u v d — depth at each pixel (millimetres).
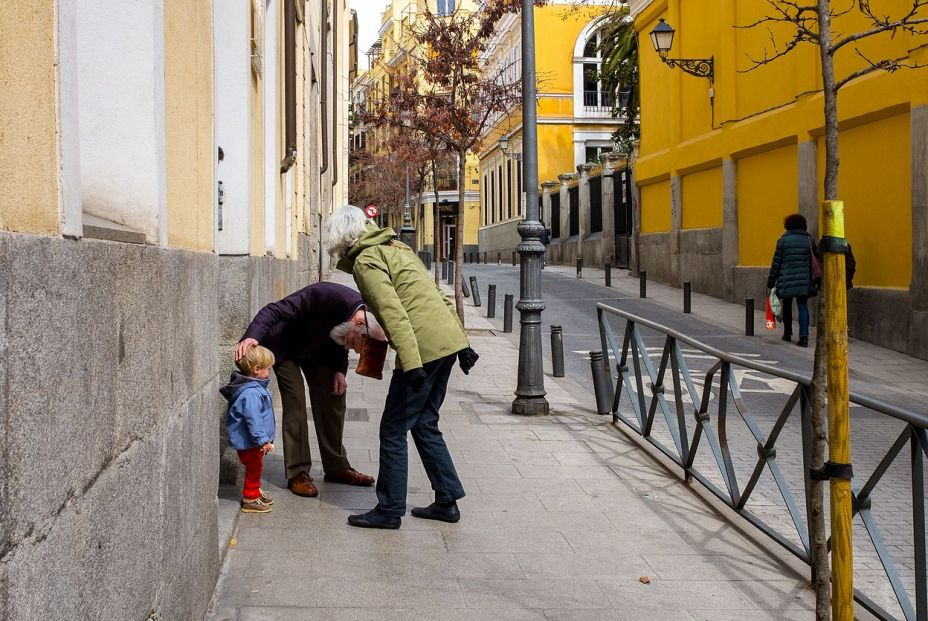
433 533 5234
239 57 6508
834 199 2895
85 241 2002
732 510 5797
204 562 3758
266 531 5129
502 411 9164
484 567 4695
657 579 4621
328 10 23141
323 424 6172
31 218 1687
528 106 9125
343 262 5289
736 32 20734
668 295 23156
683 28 24062
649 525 5539
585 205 37656
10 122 1586
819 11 3006
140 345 2533
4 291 1496
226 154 6457
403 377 5188
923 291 13367
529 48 9172
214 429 4012
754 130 19688
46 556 1707
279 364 5898
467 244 68750
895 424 3863
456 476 5461
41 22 1747
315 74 17156
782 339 15656
